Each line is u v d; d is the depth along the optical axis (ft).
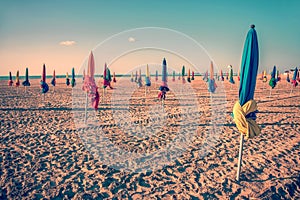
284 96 56.54
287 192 11.74
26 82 51.39
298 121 28.27
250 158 16.46
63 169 14.58
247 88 11.51
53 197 11.25
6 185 12.28
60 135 22.25
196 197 11.35
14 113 33.04
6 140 20.25
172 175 13.94
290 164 15.23
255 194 11.50
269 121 28.40
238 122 11.73
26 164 15.16
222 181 13.00
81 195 11.49
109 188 12.29
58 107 39.68
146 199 11.22
